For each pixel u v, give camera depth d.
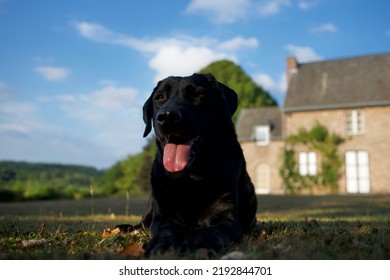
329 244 2.84
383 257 2.45
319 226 4.51
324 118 27.59
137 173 36.53
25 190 23.58
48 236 3.69
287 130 28.55
